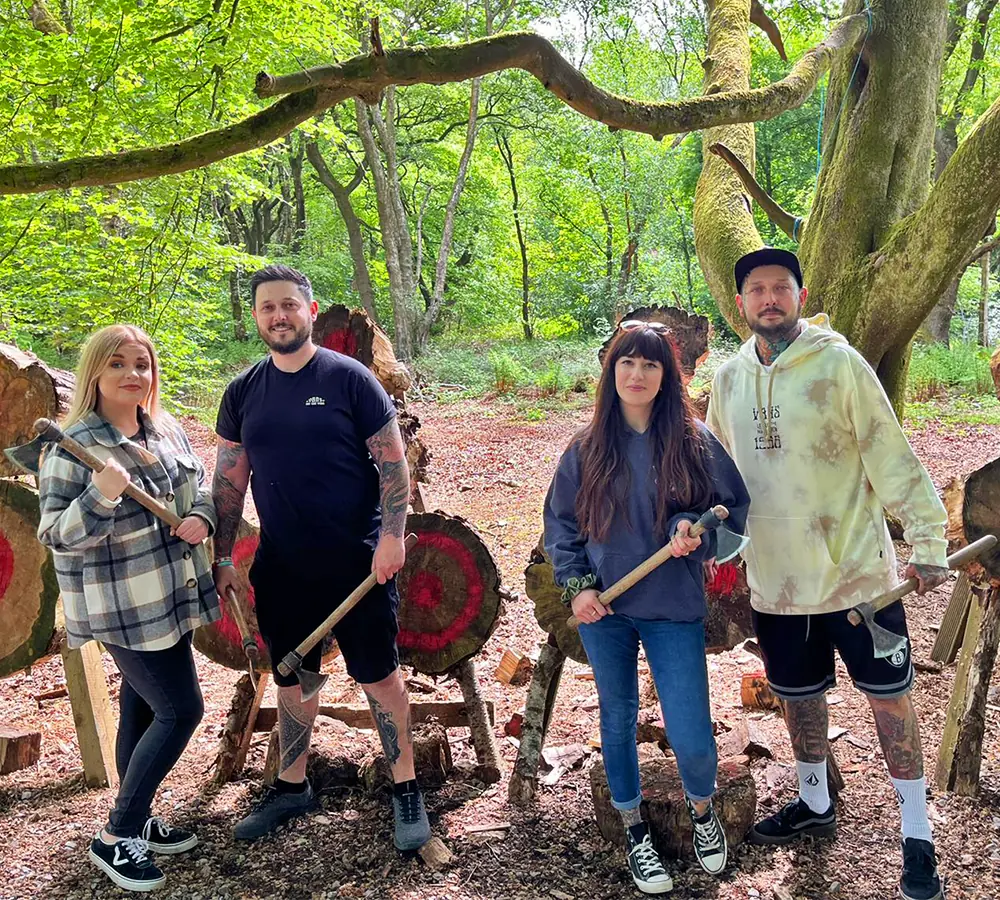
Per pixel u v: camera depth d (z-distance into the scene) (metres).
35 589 3.43
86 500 2.65
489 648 4.94
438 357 20.25
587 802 3.28
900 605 2.75
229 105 8.50
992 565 3.13
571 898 2.75
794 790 3.27
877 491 2.69
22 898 2.81
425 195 26.66
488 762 3.46
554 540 2.79
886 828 3.04
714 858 2.76
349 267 28.45
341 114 22.47
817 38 15.98
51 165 3.85
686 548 2.52
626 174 22.45
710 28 8.24
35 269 8.86
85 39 7.84
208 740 3.92
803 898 2.70
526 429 13.04
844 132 6.47
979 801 3.15
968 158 5.28
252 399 2.95
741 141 7.53
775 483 2.77
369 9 13.27
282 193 28.22
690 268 23.47
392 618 3.05
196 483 3.08
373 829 3.14
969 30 15.83
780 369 2.77
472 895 2.77
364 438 2.95
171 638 2.84
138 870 2.86
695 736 2.62
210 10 8.00
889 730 2.72
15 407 3.50
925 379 13.23
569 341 23.16
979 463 8.97
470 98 23.14
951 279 5.78
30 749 3.71
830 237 6.42
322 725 3.92
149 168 3.77
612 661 2.74
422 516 3.40
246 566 3.52
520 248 29.53
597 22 18.55
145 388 2.91
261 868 2.94
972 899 2.66
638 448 2.69
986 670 3.20
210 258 9.09
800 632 2.84
